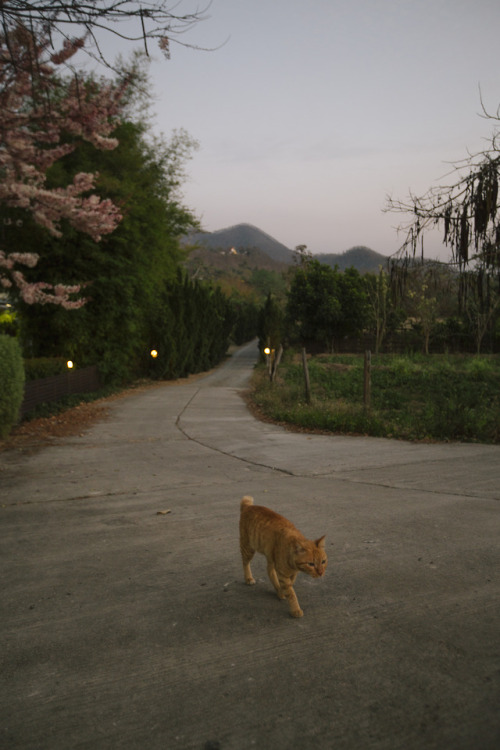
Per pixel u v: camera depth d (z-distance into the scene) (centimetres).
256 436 1287
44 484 783
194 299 4044
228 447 1130
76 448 1100
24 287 1444
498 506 629
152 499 697
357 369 3338
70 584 423
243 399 2239
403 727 246
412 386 2594
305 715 256
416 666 295
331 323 5153
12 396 1162
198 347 4112
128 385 2947
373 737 241
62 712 263
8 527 577
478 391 2295
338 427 1362
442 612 360
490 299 772
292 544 343
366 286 5116
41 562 472
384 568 441
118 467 913
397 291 759
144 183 2523
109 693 278
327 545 502
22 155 1065
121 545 515
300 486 767
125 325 2494
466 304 791
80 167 1952
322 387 2541
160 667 301
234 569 452
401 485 758
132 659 311
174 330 3453
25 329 2283
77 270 2172
